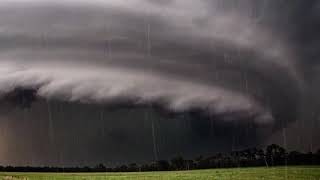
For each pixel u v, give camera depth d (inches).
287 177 2412.6
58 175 3157.0
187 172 3312.0
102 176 3009.4
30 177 2891.2
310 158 4227.4
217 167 4165.8
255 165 4109.3
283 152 4510.3
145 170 4195.4
